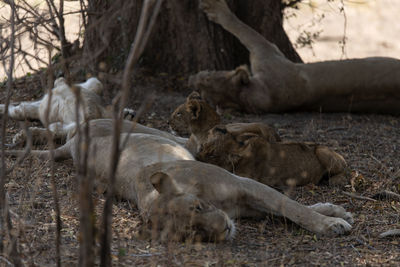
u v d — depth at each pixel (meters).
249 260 6.74
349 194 9.23
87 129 5.25
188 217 6.61
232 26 16.00
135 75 15.90
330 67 15.66
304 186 9.77
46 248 6.93
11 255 6.06
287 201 7.90
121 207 8.57
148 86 15.82
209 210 6.71
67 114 11.88
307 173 9.77
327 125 14.41
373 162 11.27
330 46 27.39
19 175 9.53
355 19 32.47
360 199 9.19
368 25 31.61
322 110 15.99
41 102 12.78
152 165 8.19
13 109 13.00
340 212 8.09
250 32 16.03
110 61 15.01
